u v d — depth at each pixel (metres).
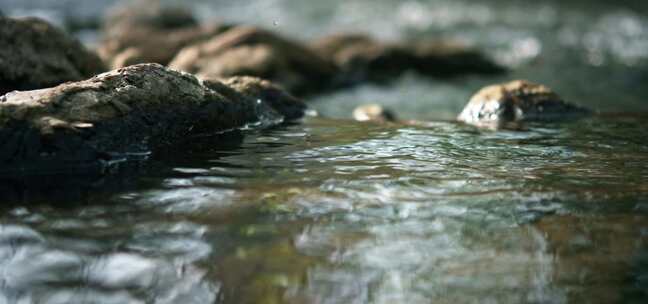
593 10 5.64
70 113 2.71
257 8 6.06
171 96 2.79
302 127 2.93
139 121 2.75
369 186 2.48
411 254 1.88
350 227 2.07
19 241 1.97
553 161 2.73
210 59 3.62
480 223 2.10
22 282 1.75
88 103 2.72
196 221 2.12
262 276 1.77
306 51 3.86
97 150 2.71
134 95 2.76
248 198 2.34
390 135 2.87
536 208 2.22
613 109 3.54
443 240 1.97
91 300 1.67
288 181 2.55
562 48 4.45
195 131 2.83
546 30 5.01
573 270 1.80
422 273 1.78
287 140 2.83
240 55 3.63
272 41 3.77
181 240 1.98
